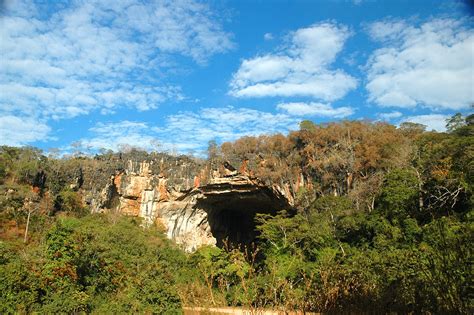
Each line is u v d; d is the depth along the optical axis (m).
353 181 56.03
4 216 57.91
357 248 33.75
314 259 36.09
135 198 74.81
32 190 66.19
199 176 71.38
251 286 5.89
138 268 28.83
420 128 58.81
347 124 62.59
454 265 4.82
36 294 20.52
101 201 73.88
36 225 59.66
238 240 83.62
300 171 64.62
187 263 45.91
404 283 5.95
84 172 75.25
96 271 25.48
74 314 20.81
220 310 5.84
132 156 76.75
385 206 36.06
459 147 35.44
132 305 21.48
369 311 5.75
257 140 69.12
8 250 24.91
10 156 72.56
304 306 5.56
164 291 22.00
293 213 67.69
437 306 5.20
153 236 55.75
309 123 64.50
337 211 41.06
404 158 44.28
